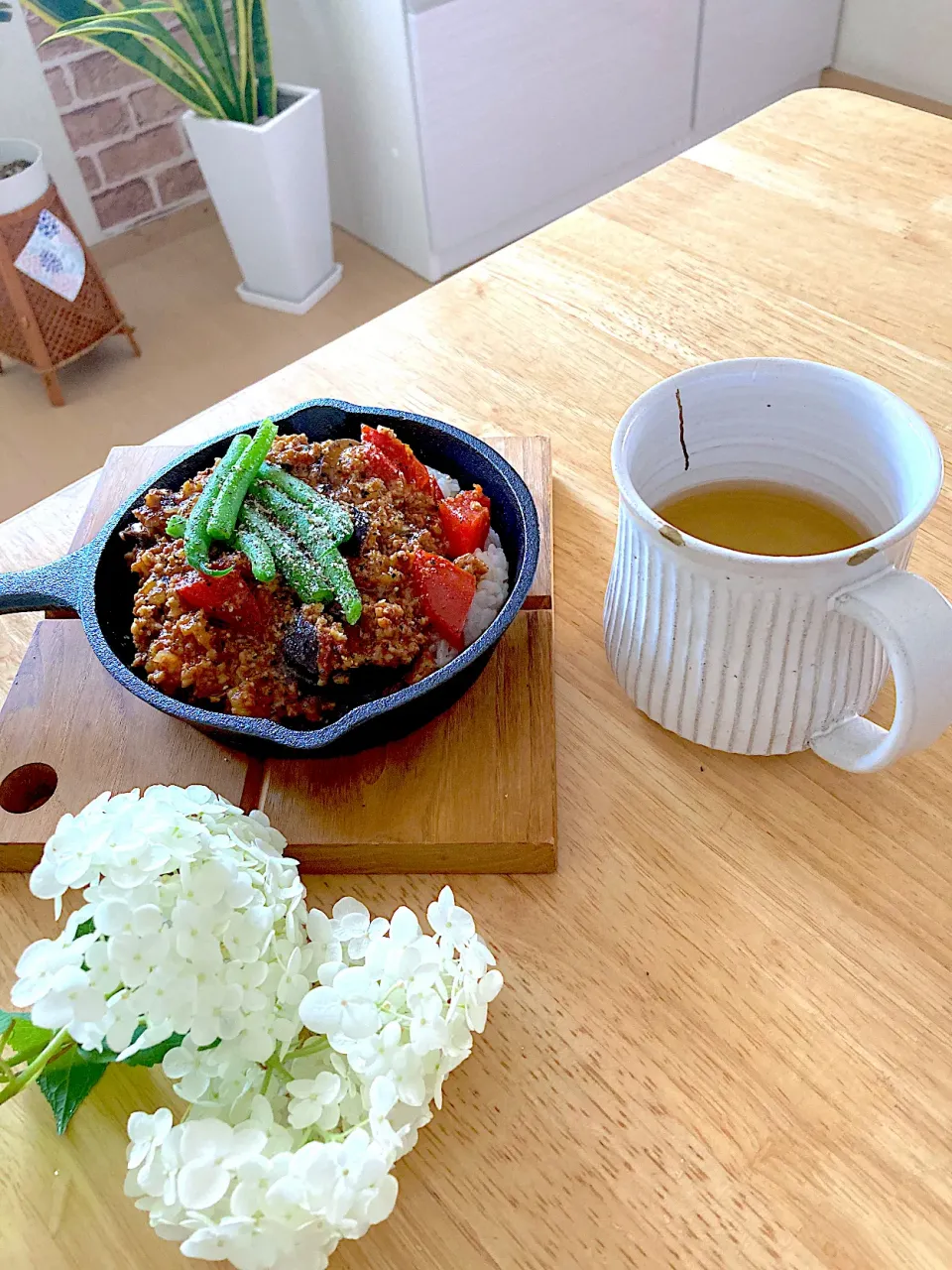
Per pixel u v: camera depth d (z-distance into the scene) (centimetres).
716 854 57
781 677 53
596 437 80
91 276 179
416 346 89
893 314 87
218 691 60
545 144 195
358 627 60
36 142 198
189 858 46
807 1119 47
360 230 215
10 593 60
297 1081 44
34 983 43
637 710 64
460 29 167
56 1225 46
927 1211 44
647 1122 47
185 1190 39
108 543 63
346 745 58
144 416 182
